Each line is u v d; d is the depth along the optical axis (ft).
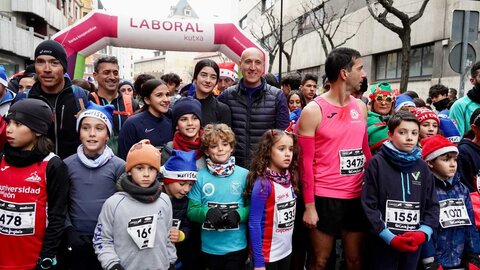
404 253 9.18
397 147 9.23
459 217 9.75
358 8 53.31
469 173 10.79
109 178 8.83
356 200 9.70
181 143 10.02
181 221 9.29
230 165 9.36
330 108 9.52
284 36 79.00
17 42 57.98
